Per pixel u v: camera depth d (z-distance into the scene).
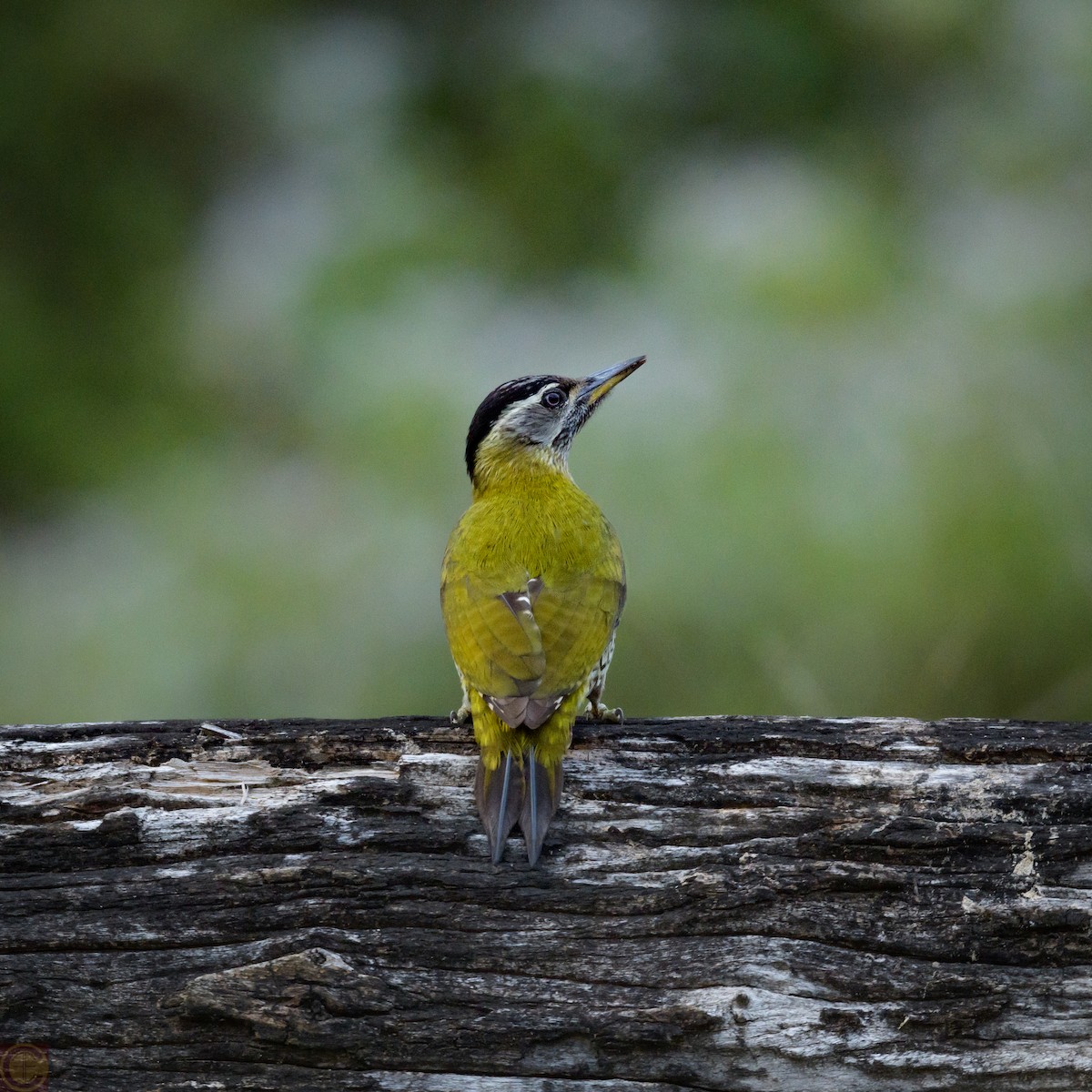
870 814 7.91
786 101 19.45
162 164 19.69
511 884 7.70
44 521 17.22
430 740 8.45
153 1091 7.47
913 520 13.99
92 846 7.80
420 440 14.82
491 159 19.30
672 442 14.27
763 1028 7.40
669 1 19.83
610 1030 7.39
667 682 13.83
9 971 7.56
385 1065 7.44
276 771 8.24
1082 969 7.53
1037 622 13.98
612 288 16.52
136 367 18.38
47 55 19.38
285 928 7.64
